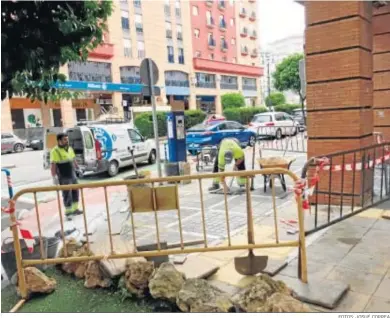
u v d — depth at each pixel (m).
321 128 5.99
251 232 3.70
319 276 3.61
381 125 9.72
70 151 6.81
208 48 42.50
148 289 3.53
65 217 6.47
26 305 3.59
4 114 24.27
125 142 12.25
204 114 28.45
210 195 7.56
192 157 13.91
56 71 3.86
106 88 28.77
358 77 5.57
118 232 5.43
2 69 3.31
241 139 15.98
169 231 5.38
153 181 3.63
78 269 4.08
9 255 4.09
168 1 36.28
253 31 50.88
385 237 4.53
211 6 42.53
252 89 50.38
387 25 8.76
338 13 5.62
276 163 7.23
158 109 26.23
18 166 15.21
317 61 5.92
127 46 31.89
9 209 3.68
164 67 35.56
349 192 5.83
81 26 3.59
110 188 9.10
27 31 3.36
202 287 3.29
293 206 6.30
